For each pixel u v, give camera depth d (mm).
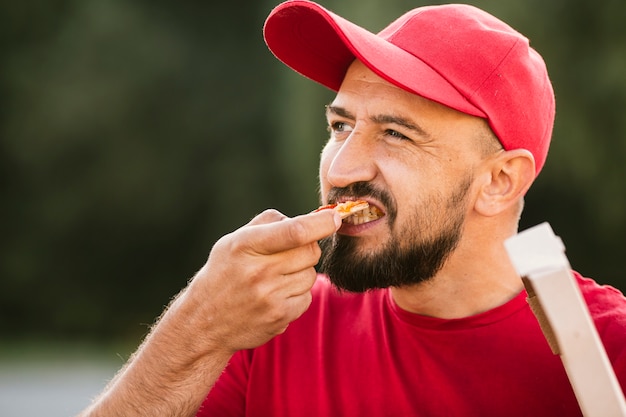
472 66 2221
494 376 2203
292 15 2385
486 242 2287
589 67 14047
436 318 2277
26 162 19531
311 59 2533
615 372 2127
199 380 2111
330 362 2373
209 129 19906
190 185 19797
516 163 2295
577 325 1499
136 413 2105
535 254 1531
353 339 2385
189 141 19875
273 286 2008
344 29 2156
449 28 2268
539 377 2184
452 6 2357
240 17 20469
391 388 2279
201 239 19875
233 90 20141
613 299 2281
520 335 2225
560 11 14070
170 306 2186
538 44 13914
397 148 2207
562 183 14414
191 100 19984
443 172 2209
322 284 2584
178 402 2109
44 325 19641
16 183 19672
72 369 14289
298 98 16891
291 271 2018
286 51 2535
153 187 19672
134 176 19547
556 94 13977
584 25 14125
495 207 2271
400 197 2182
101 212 19625
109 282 19844
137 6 20297
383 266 2191
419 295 2285
